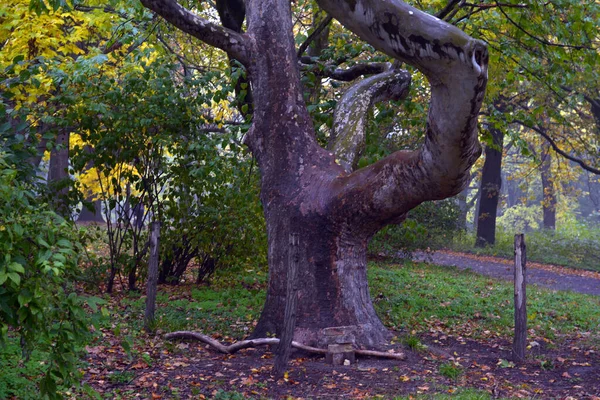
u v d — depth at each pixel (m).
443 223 23.50
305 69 12.14
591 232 36.62
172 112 12.79
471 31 13.19
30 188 8.09
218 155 12.96
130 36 12.90
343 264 9.02
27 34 14.08
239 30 14.78
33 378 6.36
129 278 13.48
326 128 12.91
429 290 15.53
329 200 8.91
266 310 9.35
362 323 8.92
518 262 8.80
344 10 7.16
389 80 10.75
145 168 13.14
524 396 7.00
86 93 12.05
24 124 8.06
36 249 4.29
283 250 9.27
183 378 7.27
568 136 28.86
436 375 7.76
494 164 32.06
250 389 6.95
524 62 13.02
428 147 7.49
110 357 7.86
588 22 11.73
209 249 14.15
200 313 11.32
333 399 6.64
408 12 6.81
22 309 4.23
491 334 10.80
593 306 15.02
